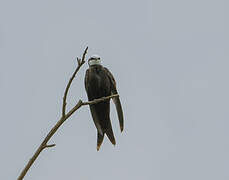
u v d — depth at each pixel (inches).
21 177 335.6
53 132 352.2
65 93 348.5
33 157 342.6
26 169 337.7
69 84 345.7
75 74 344.2
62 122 357.1
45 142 347.9
